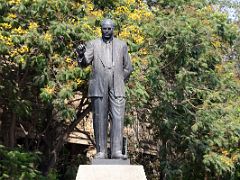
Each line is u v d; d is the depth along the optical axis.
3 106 19.41
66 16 16.91
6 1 16.34
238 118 20.64
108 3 18.27
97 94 11.04
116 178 10.55
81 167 10.56
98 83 11.05
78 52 11.20
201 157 20.84
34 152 18.47
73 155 25.25
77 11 17.17
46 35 16.02
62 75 16.25
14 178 17.00
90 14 17.31
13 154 17.08
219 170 20.20
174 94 19.88
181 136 20.61
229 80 21.44
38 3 16.22
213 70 21.11
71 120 19.80
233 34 20.70
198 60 19.64
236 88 21.62
